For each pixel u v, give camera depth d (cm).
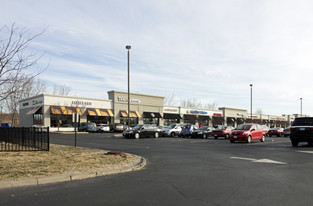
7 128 1473
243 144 1870
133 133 2519
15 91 913
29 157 1023
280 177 729
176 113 5609
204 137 2664
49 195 547
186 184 648
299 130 1573
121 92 4609
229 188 606
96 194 555
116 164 894
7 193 563
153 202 498
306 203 491
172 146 1694
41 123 3794
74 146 1538
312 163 981
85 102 4147
